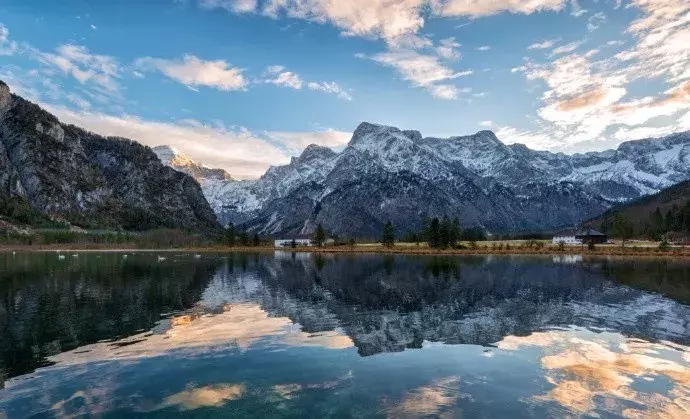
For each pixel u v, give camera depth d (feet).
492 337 100.53
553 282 207.51
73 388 70.18
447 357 84.64
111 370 78.89
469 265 322.96
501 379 71.87
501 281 213.87
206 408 62.03
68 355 88.63
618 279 217.97
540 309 136.26
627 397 63.82
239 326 115.14
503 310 135.33
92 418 59.11
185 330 110.73
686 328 107.86
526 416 57.82
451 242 570.46
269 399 65.00
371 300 158.92
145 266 346.54
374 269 298.97
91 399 65.57
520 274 248.73
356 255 517.55
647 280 213.05
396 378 73.15
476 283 207.31
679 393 65.21
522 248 526.57
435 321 119.55
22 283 220.43
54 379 74.38
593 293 169.99
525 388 67.77
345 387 69.36
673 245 533.55
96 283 219.82
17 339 102.27
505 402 62.49
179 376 75.36
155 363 82.74
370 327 112.68
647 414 58.13
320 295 172.45
